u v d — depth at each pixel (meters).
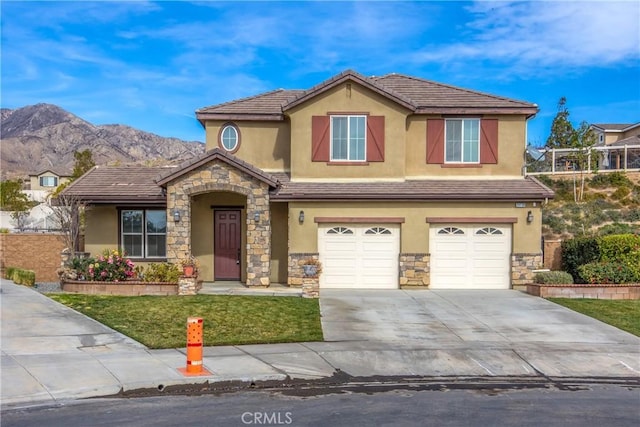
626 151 40.59
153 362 11.09
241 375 10.39
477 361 11.91
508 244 20.69
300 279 20.52
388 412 8.72
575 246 20.69
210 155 19.98
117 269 18.97
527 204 20.53
